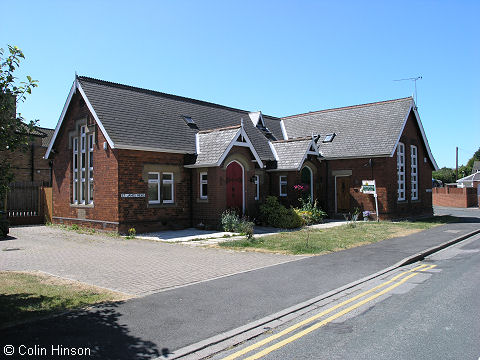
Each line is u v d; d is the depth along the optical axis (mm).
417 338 5246
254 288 7730
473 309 6480
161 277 8547
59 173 19625
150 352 4727
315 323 5906
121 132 15906
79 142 18141
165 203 17094
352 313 6371
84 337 5102
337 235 15375
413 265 10484
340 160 22938
